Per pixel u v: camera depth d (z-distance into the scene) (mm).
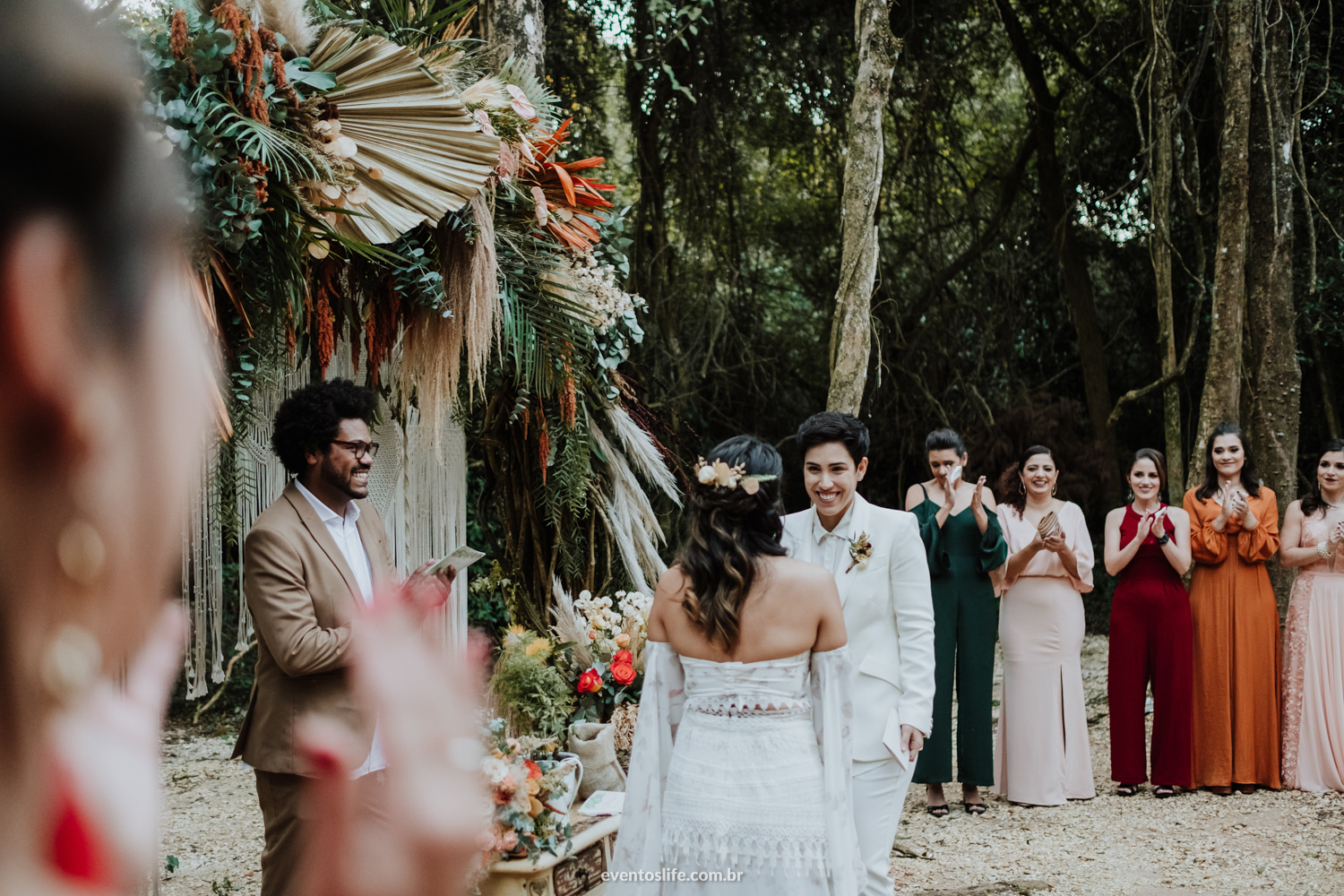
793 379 11016
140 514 205
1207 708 5555
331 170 2811
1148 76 7938
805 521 3465
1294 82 8078
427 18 3518
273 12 2838
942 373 10984
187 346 216
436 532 4129
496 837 2824
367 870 230
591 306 3969
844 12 9398
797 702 2543
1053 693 5406
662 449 4824
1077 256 10438
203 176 2330
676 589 2621
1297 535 5754
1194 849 4672
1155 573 5547
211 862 4668
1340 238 6977
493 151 3170
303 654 2641
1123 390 11211
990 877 4352
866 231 4949
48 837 207
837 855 2459
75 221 201
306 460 2980
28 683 199
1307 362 9500
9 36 202
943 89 10148
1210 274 9648
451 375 3408
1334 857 4520
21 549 196
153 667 215
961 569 5219
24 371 196
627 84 9211
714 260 10109
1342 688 5488
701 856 2455
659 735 2631
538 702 3457
